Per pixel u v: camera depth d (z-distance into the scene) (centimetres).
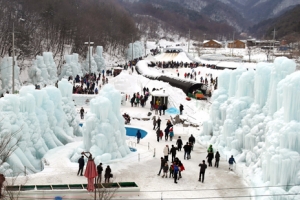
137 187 2747
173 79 7581
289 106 2794
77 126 4491
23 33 9938
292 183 2620
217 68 10088
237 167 3391
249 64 10419
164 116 5603
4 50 10050
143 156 3672
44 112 3788
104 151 3434
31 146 3475
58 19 12331
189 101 6384
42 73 7381
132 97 6538
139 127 4956
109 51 14800
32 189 2628
